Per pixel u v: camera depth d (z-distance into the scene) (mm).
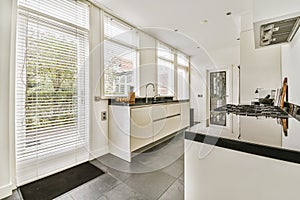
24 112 1877
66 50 2291
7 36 1676
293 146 603
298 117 1250
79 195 1617
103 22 2836
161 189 1700
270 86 2705
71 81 2355
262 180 625
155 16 3086
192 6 2736
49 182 1871
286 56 2346
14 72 1756
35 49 1968
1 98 1646
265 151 615
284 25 1528
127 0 2541
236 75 5328
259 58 2801
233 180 702
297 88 1828
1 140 1645
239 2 2613
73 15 2373
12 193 1672
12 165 1737
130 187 1741
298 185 550
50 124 2109
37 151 1986
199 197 812
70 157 2320
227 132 844
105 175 2016
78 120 2439
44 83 2053
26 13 1886
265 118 1219
